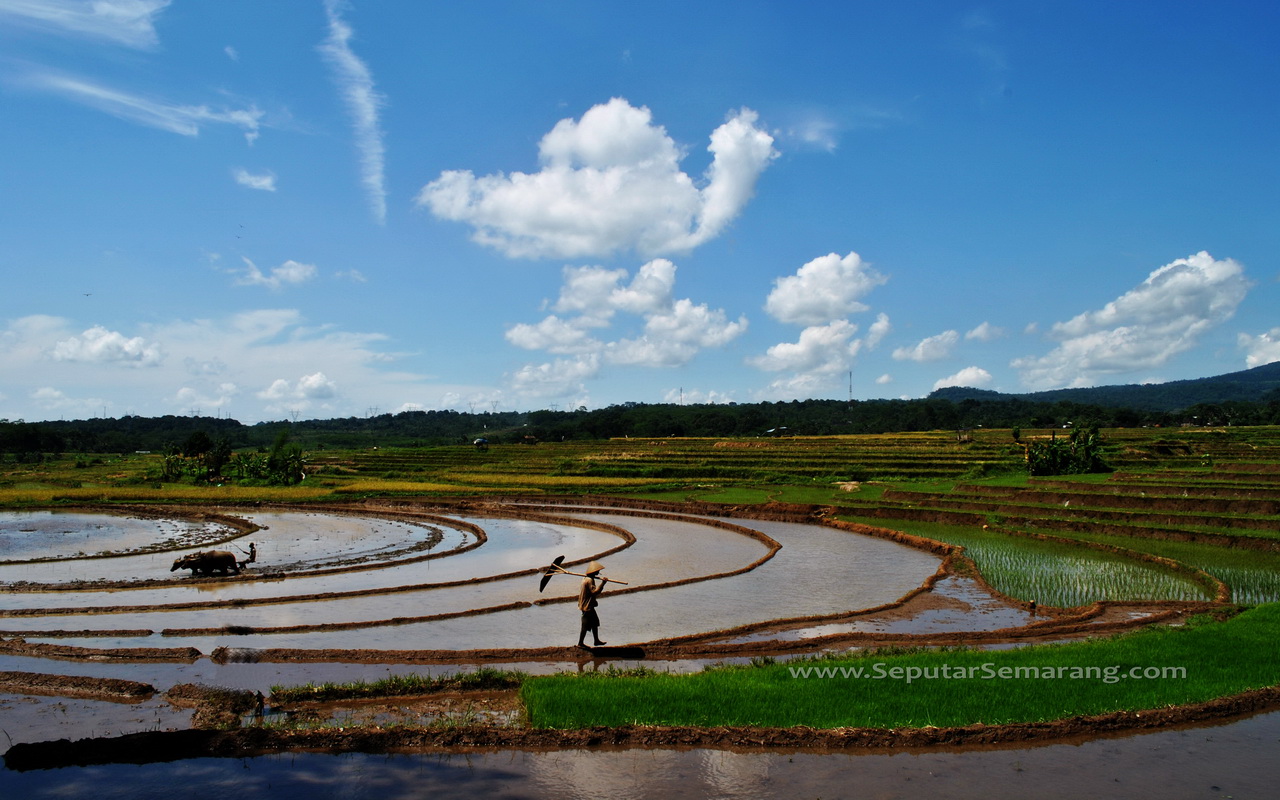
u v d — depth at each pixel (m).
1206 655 15.32
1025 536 36.97
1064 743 11.66
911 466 72.50
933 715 12.45
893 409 197.25
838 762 11.09
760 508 51.38
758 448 101.00
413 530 47.56
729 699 13.20
